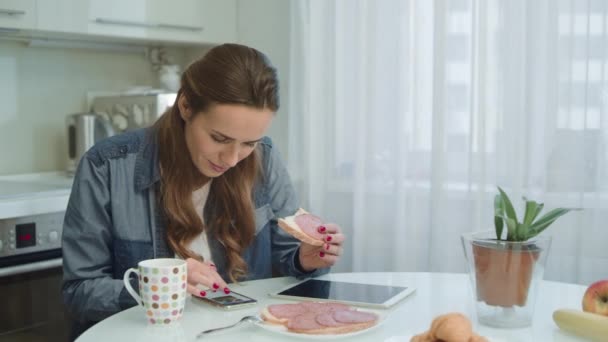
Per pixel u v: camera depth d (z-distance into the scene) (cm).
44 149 246
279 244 162
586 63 193
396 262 228
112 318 118
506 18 204
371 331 109
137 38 241
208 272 123
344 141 240
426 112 223
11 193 193
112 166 144
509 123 206
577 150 196
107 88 264
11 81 236
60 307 200
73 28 221
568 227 200
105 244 142
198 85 127
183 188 143
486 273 111
